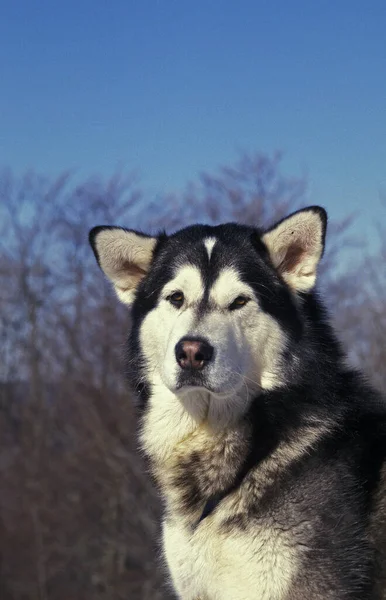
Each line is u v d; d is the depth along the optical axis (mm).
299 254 1703
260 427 1652
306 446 1636
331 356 1692
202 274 1683
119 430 4562
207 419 1665
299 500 1600
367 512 1616
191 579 1627
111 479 4500
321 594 1567
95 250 1782
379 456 1653
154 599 3953
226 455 1653
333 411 1657
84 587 4652
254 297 1672
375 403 1705
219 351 1626
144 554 4215
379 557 1603
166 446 1690
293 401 1653
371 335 4035
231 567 1596
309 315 1702
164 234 1779
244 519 1602
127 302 1782
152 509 4156
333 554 1575
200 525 1622
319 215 1684
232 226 1748
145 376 1723
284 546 1582
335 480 1612
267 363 1669
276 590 1577
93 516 4727
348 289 4250
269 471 1627
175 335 1646
